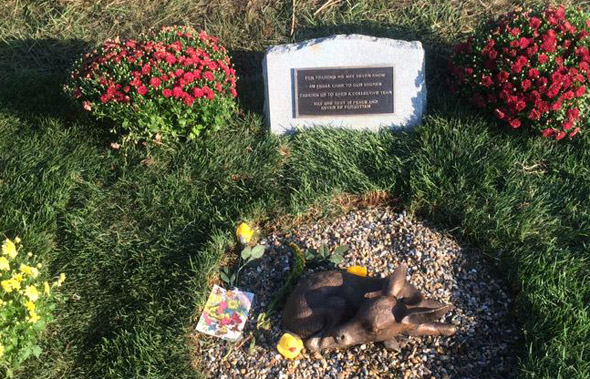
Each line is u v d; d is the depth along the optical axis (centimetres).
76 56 197
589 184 160
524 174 163
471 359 133
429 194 160
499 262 148
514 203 157
